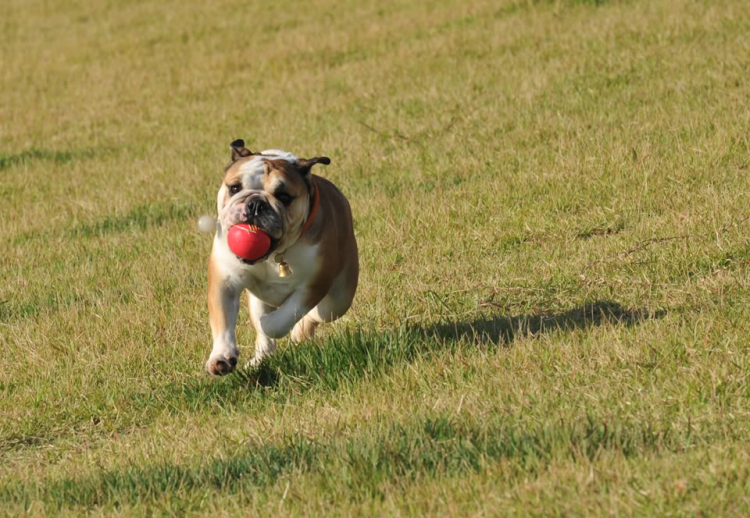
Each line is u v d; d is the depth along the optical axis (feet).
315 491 21.56
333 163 60.80
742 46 67.00
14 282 46.09
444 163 56.49
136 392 32.07
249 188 27.45
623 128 55.36
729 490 19.17
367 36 100.53
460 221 46.42
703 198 42.93
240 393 30.68
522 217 45.21
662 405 24.03
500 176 52.19
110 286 44.52
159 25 127.75
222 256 28.84
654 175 46.98
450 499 20.03
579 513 18.81
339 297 32.30
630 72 67.36
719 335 28.35
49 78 107.24
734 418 22.77
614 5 91.91
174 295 41.52
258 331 32.96
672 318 30.60
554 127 58.44
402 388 28.14
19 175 70.38
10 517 22.54
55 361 35.29
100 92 98.07
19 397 32.37
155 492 23.30
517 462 21.49
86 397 31.99
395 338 31.68
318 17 117.50
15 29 136.67
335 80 85.97
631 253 38.52
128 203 59.41
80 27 133.80
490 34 89.81
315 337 33.42
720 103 56.39
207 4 136.46
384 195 52.13
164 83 97.76
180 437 27.12
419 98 72.49
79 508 22.93
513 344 30.55
